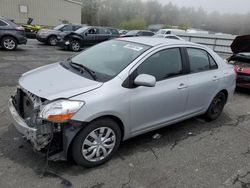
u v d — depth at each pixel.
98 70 3.40
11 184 2.75
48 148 2.87
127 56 3.55
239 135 4.42
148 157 3.47
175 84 3.75
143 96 3.33
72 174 2.98
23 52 12.12
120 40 4.14
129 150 3.60
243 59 7.49
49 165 3.10
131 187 2.86
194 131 4.41
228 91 4.91
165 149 3.72
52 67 3.72
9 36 12.00
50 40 16.50
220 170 3.32
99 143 3.10
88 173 3.03
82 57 3.96
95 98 2.90
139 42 3.86
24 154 3.27
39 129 2.74
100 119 3.02
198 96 4.22
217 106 4.88
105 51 3.88
